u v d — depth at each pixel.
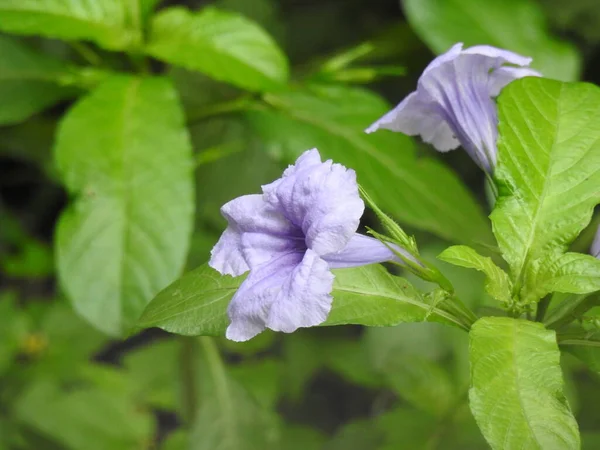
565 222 0.40
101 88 0.47
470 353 0.38
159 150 0.46
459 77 0.42
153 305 0.40
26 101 0.50
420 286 0.52
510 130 0.41
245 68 0.49
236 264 0.38
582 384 0.58
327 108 0.50
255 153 0.59
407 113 0.42
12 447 0.59
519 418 0.37
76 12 0.49
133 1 0.49
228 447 0.53
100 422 0.59
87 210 0.45
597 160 0.40
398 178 0.48
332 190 0.37
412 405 0.55
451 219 0.48
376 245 0.39
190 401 0.54
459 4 0.54
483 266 0.39
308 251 0.37
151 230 0.45
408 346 0.55
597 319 0.39
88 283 0.45
